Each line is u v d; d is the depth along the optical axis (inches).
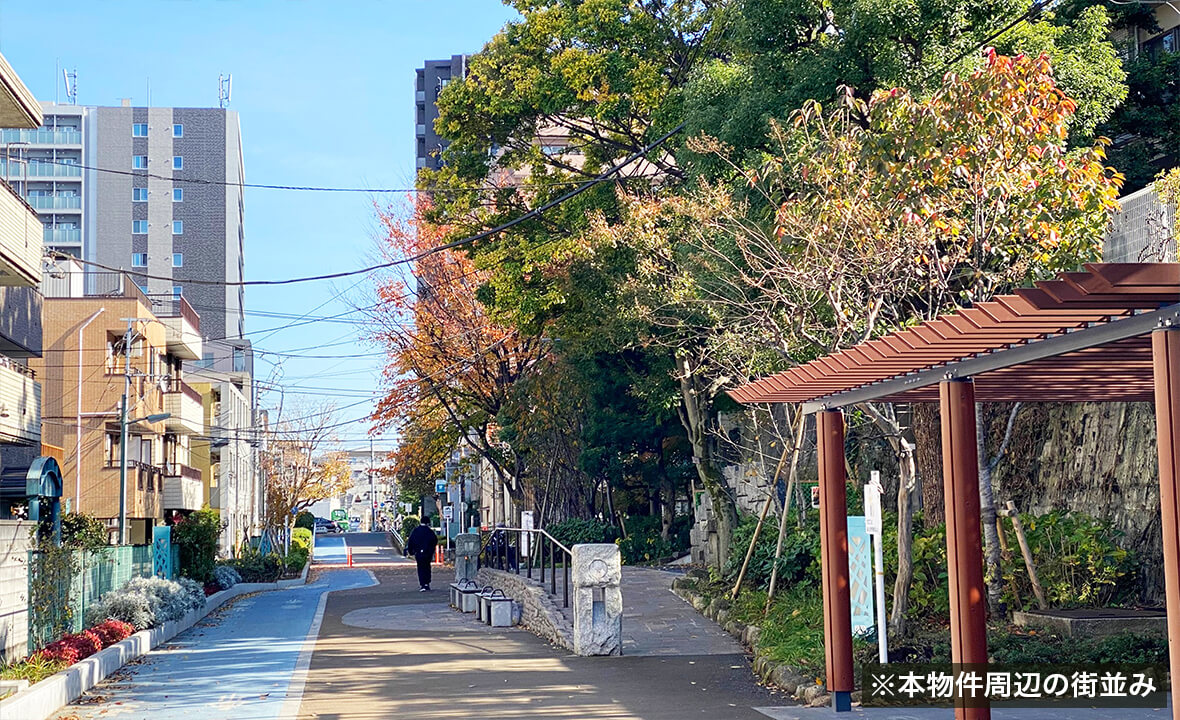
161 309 3676.2
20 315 1096.2
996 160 493.0
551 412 1402.6
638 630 714.8
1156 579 569.3
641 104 1041.5
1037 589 546.3
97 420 1583.4
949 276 528.4
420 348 1571.1
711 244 724.0
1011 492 709.9
